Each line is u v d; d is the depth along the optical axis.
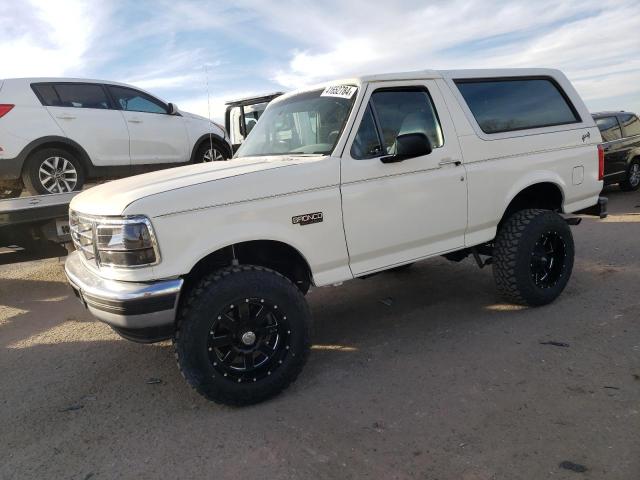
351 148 3.70
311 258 3.52
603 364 3.60
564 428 2.88
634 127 11.81
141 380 3.86
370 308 5.12
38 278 6.74
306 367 3.90
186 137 8.48
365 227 3.73
